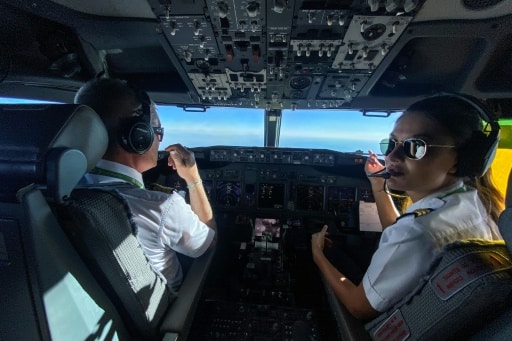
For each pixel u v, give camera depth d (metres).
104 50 1.95
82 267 0.75
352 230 2.09
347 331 0.90
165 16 1.43
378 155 1.65
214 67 1.96
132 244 0.84
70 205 0.70
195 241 1.13
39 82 1.93
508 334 0.54
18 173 0.59
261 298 1.71
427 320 0.68
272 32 1.53
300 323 1.28
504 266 0.61
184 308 1.02
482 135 0.79
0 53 1.65
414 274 0.77
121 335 0.90
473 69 1.86
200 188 1.42
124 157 1.03
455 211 0.80
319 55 1.68
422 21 1.42
